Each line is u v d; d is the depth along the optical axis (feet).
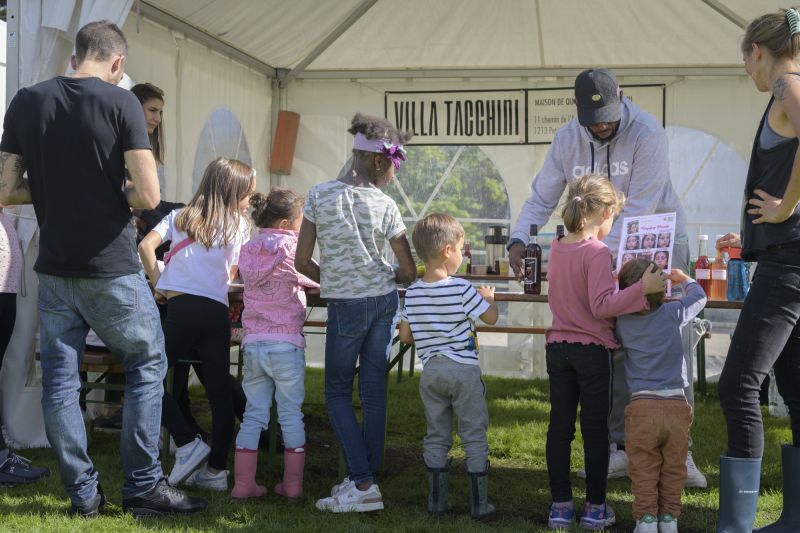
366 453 10.98
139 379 10.04
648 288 9.44
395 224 10.93
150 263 11.82
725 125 21.86
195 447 11.58
